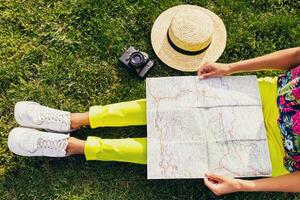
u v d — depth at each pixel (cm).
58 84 279
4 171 262
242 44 288
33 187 261
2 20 286
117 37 286
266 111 241
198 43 255
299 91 208
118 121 253
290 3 296
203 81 245
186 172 233
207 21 257
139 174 266
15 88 276
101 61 284
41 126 255
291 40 291
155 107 240
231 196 264
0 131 269
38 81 279
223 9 293
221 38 277
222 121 238
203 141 236
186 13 258
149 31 289
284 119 217
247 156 234
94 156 248
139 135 274
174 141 236
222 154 235
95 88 280
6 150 265
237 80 246
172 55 271
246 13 293
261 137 236
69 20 288
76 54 285
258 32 291
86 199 261
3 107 273
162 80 246
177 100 242
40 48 283
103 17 289
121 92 279
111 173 266
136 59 274
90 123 254
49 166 265
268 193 264
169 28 264
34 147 248
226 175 233
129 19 290
